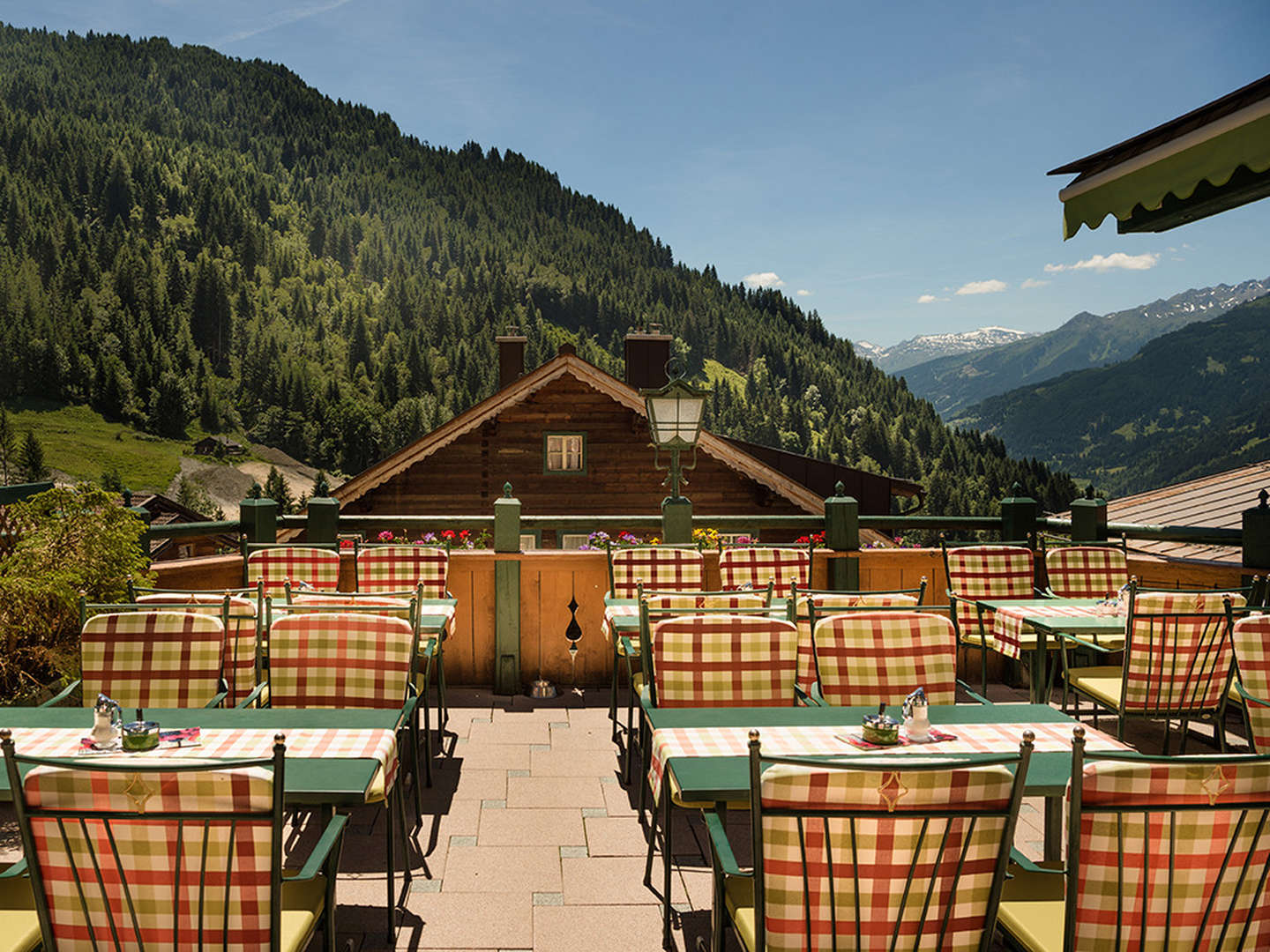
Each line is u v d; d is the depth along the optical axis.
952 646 3.25
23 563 3.49
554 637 5.45
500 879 3.03
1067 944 1.66
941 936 1.72
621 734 4.56
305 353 164.88
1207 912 1.66
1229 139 3.00
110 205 194.62
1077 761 1.60
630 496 18.75
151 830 1.67
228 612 3.41
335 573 5.08
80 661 3.24
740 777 2.18
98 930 1.71
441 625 4.09
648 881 2.99
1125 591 4.06
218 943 1.70
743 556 4.97
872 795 1.64
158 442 135.12
